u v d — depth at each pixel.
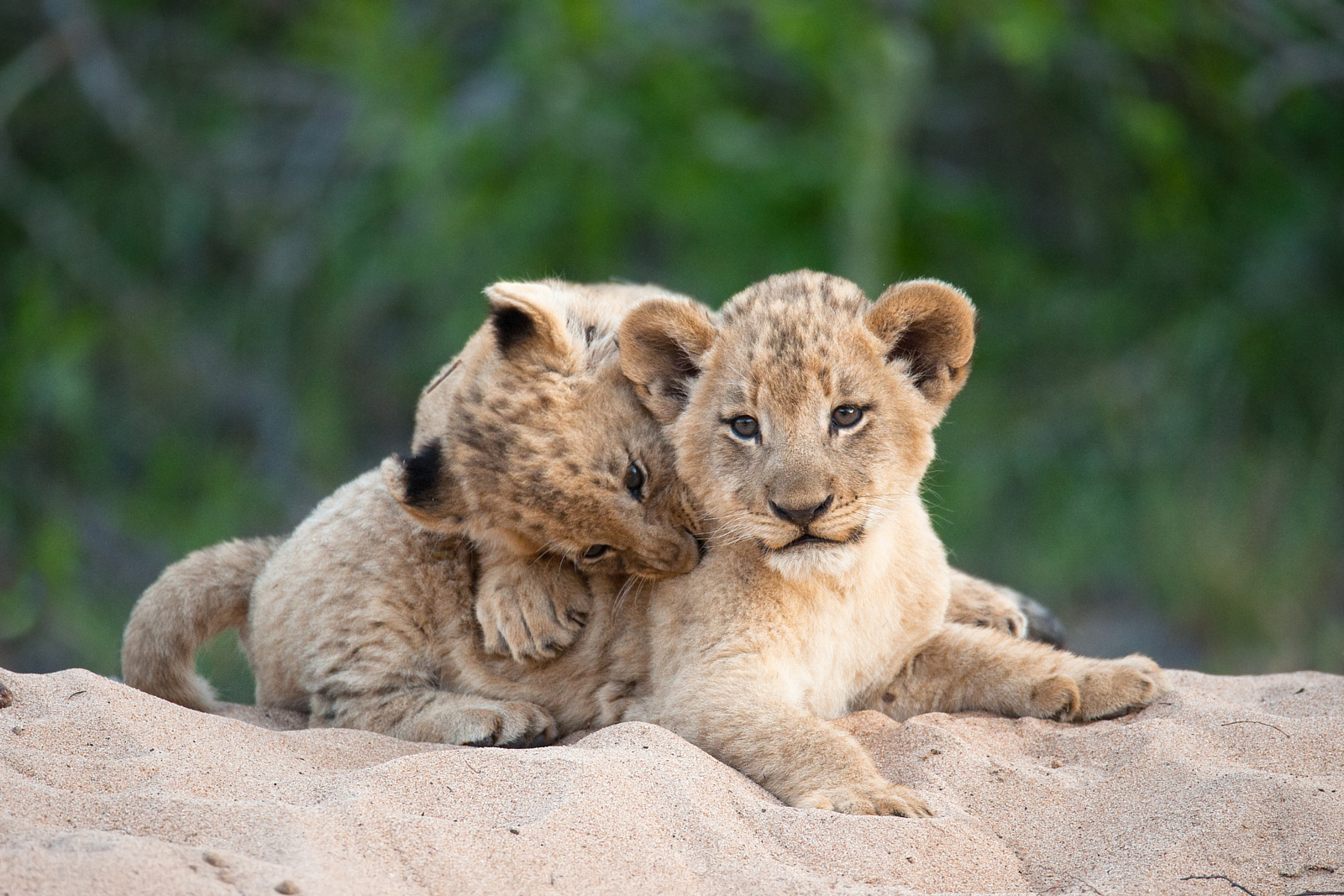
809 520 5.97
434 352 17.12
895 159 15.93
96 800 4.80
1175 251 17.11
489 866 4.64
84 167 18.44
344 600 6.81
